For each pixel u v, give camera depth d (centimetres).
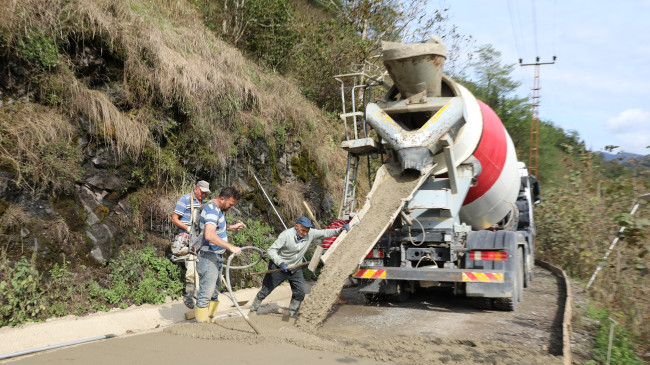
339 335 532
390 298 772
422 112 707
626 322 617
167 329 528
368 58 1460
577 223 1077
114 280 621
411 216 720
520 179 991
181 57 862
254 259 838
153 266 674
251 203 939
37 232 568
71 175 618
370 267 701
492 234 702
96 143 671
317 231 630
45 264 561
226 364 405
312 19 1519
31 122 600
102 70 733
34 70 637
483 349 475
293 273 607
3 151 566
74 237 605
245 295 745
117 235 666
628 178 962
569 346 462
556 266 1196
